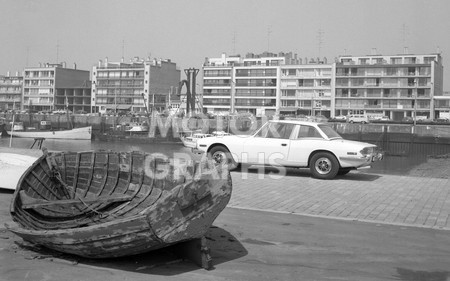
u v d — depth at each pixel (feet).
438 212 30.89
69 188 26.81
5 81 511.81
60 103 484.33
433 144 150.41
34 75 491.31
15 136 170.91
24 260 19.81
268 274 18.90
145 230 17.38
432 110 327.67
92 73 476.95
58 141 171.63
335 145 45.98
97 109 470.80
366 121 260.83
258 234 25.07
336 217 29.14
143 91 453.99
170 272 18.83
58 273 18.34
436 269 19.83
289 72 388.16
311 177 47.57
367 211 31.04
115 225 17.69
